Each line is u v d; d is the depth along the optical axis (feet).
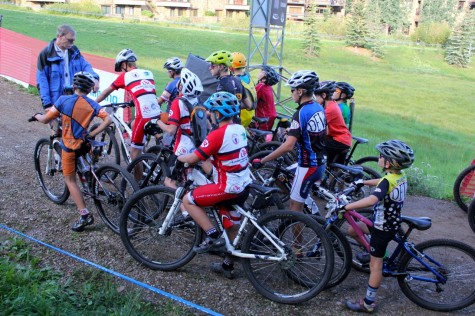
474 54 50.03
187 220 13.82
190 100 15.93
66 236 15.69
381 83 44.98
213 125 14.67
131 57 18.52
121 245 15.26
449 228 19.33
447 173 27.37
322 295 13.29
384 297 13.41
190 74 15.78
